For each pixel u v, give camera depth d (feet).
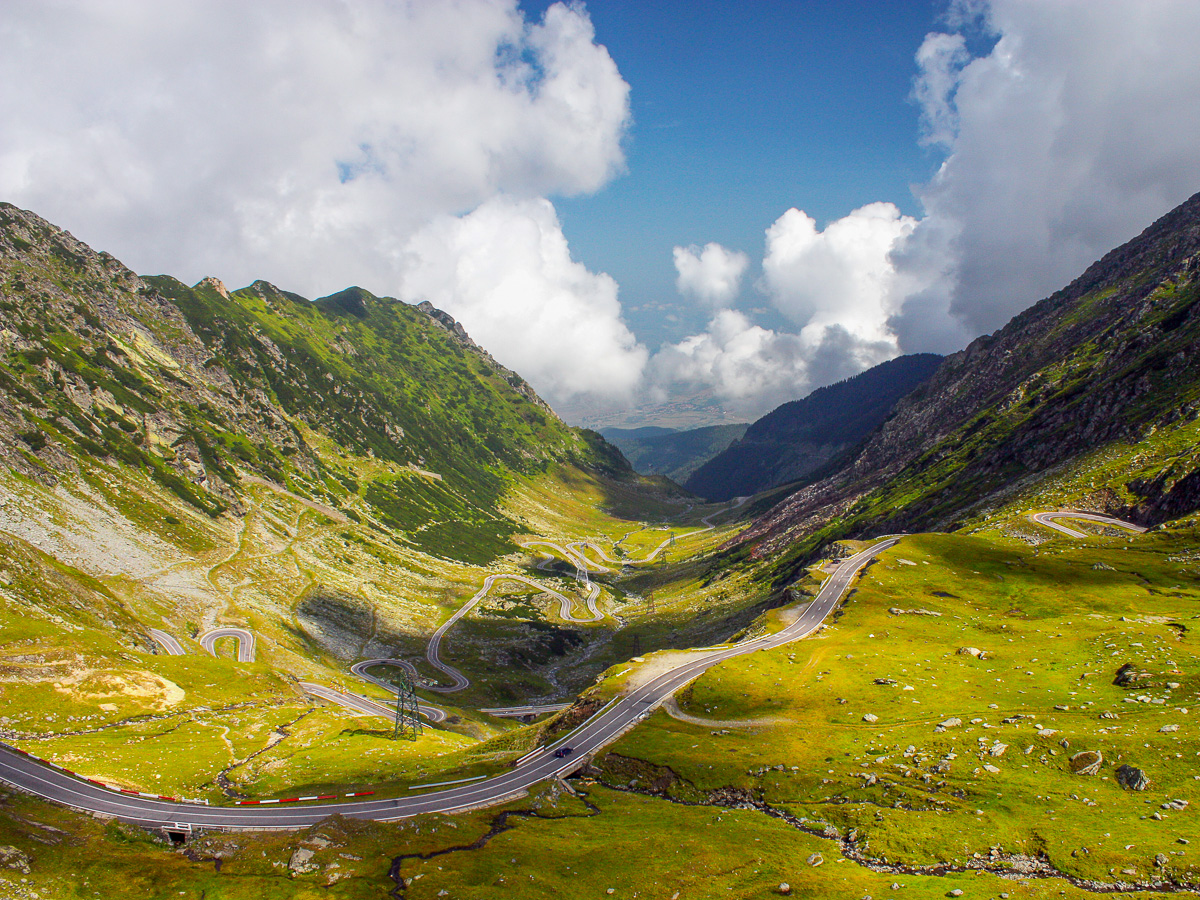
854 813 222.28
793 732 298.76
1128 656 305.73
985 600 449.48
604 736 337.11
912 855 192.24
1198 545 452.35
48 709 412.57
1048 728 244.63
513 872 215.51
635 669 415.03
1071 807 199.21
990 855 185.47
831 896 176.14
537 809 278.46
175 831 265.13
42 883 207.72
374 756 429.38
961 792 220.02
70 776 305.73
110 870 221.87
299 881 221.05
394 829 255.29
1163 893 154.30
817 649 397.60
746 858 207.92
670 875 203.51
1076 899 155.22
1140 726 233.76
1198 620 341.41
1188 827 175.83
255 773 382.83
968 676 329.11
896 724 286.25
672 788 279.28
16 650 444.96
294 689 573.33
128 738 406.62
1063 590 437.99
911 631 412.36
